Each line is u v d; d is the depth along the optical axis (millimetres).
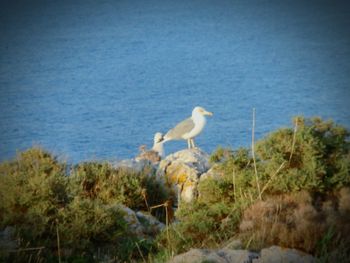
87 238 12523
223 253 10422
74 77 109688
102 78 107438
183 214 13078
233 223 12164
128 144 52938
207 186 13359
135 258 12219
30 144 53719
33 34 179375
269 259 10078
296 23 183625
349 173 12609
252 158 13789
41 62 130625
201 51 140625
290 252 10258
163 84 96250
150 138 55625
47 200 12898
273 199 12172
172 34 174375
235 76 102562
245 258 10141
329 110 66875
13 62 131750
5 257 11523
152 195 15078
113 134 57625
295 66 111625
